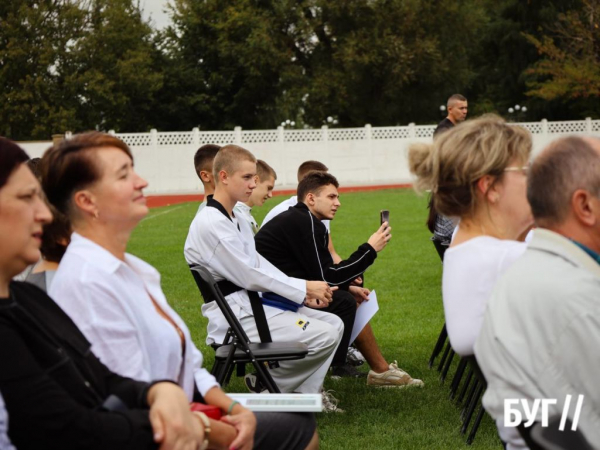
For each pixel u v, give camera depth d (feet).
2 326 7.18
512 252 8.74
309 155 113.91
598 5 125.80
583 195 7.89
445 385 19.36
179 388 8.25
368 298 19.24
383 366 19.53
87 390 7.79
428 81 137.18
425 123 143.23
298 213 17.97
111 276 8.73
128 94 135.85
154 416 7.84
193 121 145.28
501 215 9.02
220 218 16.55
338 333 16.89
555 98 137.18
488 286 8.71
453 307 8.87
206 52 141.90
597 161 7.93
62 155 8.94
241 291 16.87
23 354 7.15
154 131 108.88
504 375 7.70
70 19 127.85
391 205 74.69
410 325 26.25
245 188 16.85
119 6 131.34
